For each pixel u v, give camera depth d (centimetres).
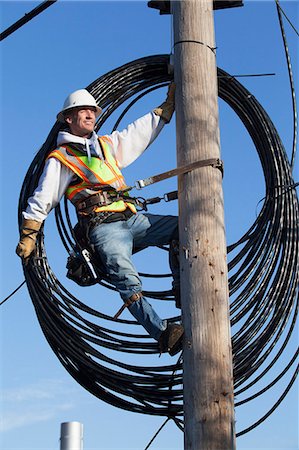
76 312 800
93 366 784
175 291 773
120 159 812
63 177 788
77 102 811
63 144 795
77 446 580
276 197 848
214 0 887
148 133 820
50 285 807
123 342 788
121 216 781
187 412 696
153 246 816
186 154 765
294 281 823
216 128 780
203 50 796
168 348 721
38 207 784
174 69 802
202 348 705
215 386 694
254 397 789
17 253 789
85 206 782
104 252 771
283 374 796
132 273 767
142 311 752
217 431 682
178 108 785
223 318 717
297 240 836
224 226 752
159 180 771
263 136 880
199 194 748
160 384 779
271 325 806
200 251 731
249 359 789
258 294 814
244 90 894
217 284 723
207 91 785
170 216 804
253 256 832
